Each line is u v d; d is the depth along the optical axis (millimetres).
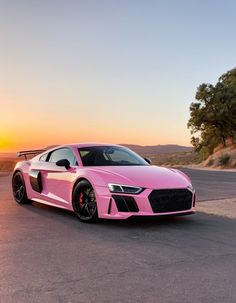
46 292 4039
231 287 4199
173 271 4703
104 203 7172
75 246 5836
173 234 6676
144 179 7207
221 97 55031
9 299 3863
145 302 3791
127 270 4727
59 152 9070
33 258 5211
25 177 9797
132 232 6801
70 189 8031
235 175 24359
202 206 10008
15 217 8203
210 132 59812
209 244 6012
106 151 8672
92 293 4012
